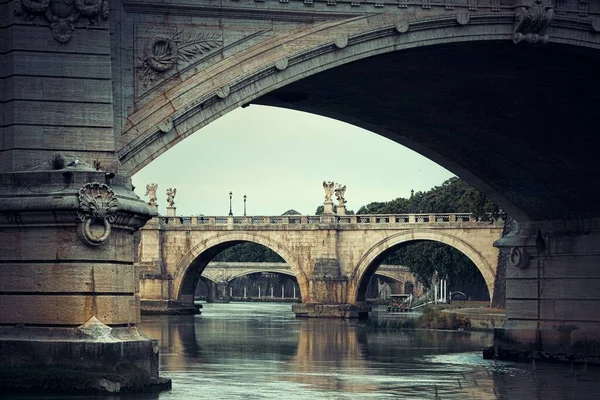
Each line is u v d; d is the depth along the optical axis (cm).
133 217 3509
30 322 3397
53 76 3462
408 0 3881
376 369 5556
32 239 3397
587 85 4584
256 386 4625
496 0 4000
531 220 5941
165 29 3628
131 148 3528
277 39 3722
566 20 4106
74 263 3372
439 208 16825
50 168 3422
